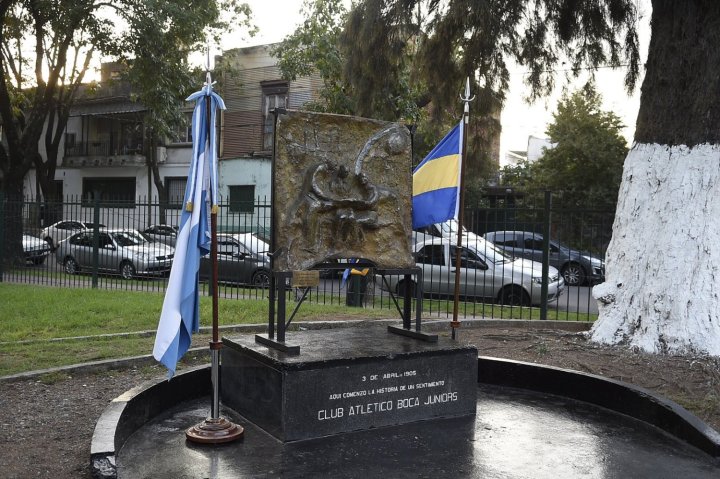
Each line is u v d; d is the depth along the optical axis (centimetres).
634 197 809
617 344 771
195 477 421
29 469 416
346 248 575
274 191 550
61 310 1030
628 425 551
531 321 963
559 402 618
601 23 1141
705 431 493
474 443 498
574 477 439
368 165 596
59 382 629
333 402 507
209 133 472
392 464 451
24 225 1661
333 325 919
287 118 560
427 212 623
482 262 1310
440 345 571
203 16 1906
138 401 514
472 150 1323
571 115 2820
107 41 1738
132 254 1495
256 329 887
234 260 1412
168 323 469
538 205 2645
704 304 728
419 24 1159
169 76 1894
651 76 815
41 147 3572
